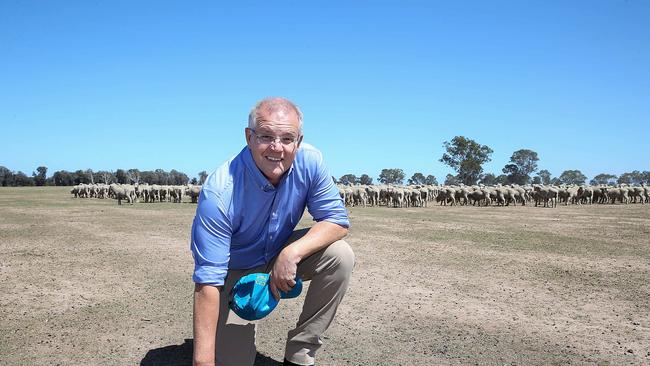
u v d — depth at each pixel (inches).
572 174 5315.0
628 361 181.0
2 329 208.7
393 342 198.4
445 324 225.9
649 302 274.8
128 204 1518.2
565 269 381.4
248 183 132.8
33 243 505.0
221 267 128.0
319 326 153.6
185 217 894.4
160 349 184.9
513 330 218.1
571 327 224.4
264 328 215.0
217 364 143.4
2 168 4581.7
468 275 352.2
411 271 366.3
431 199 2314.2
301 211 149.5
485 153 4057.6
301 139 134.9
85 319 224.7
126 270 352.5
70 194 2426.2
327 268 148.8
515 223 864.9
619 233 680.4
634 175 5004.9
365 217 1027.3
